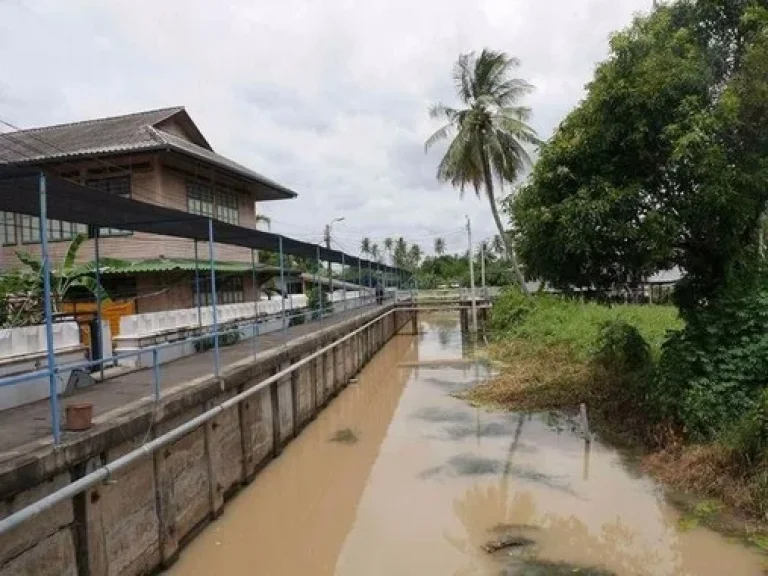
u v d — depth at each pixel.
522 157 30.95
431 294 43.12
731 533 8.12
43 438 6.20
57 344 10.11
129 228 11.77
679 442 10.59
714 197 10.58
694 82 11.04
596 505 9.51
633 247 11.48
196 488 9.01
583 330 21.45
